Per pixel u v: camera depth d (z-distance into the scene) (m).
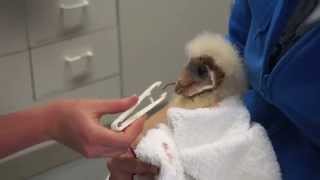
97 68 1.74
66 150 1.77
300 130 0.67
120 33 1.73
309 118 0.62
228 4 1.94
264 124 0.71
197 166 0.63
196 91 0.66
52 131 0.72
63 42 1.62
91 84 1.75
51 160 1.76
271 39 0.65
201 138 0.64
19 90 1.60
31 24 1.53
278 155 0.69
